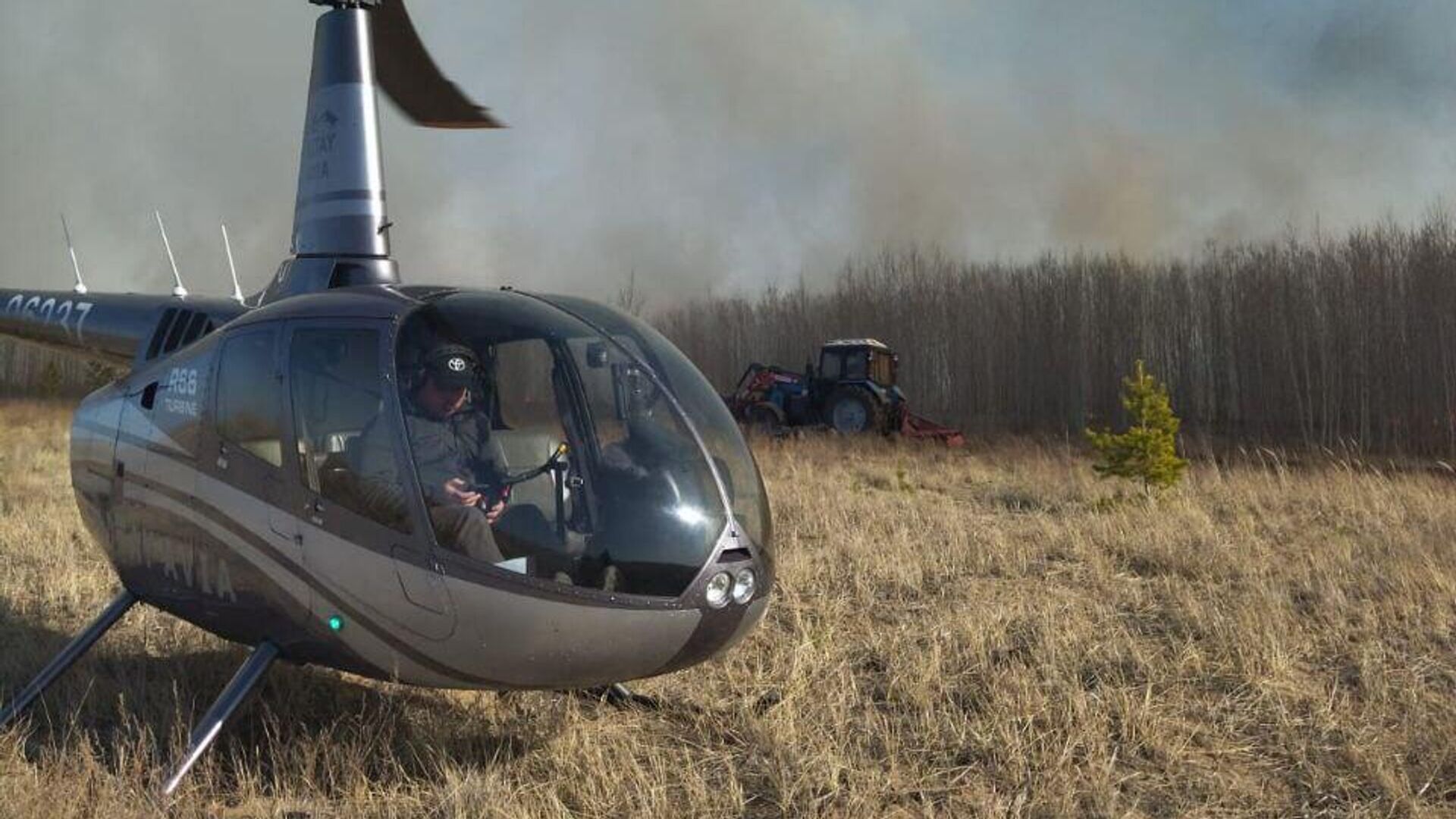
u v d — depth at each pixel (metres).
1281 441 26.66
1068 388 32.81
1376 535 8.77
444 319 4.01
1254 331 29.45
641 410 4.00
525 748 4.47
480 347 4.00
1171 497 11.48
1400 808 3.88
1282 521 9.95
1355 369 26.92
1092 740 4.40
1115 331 32.44
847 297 39.84
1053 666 5.32
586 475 3.85
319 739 4.29
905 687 5.08
